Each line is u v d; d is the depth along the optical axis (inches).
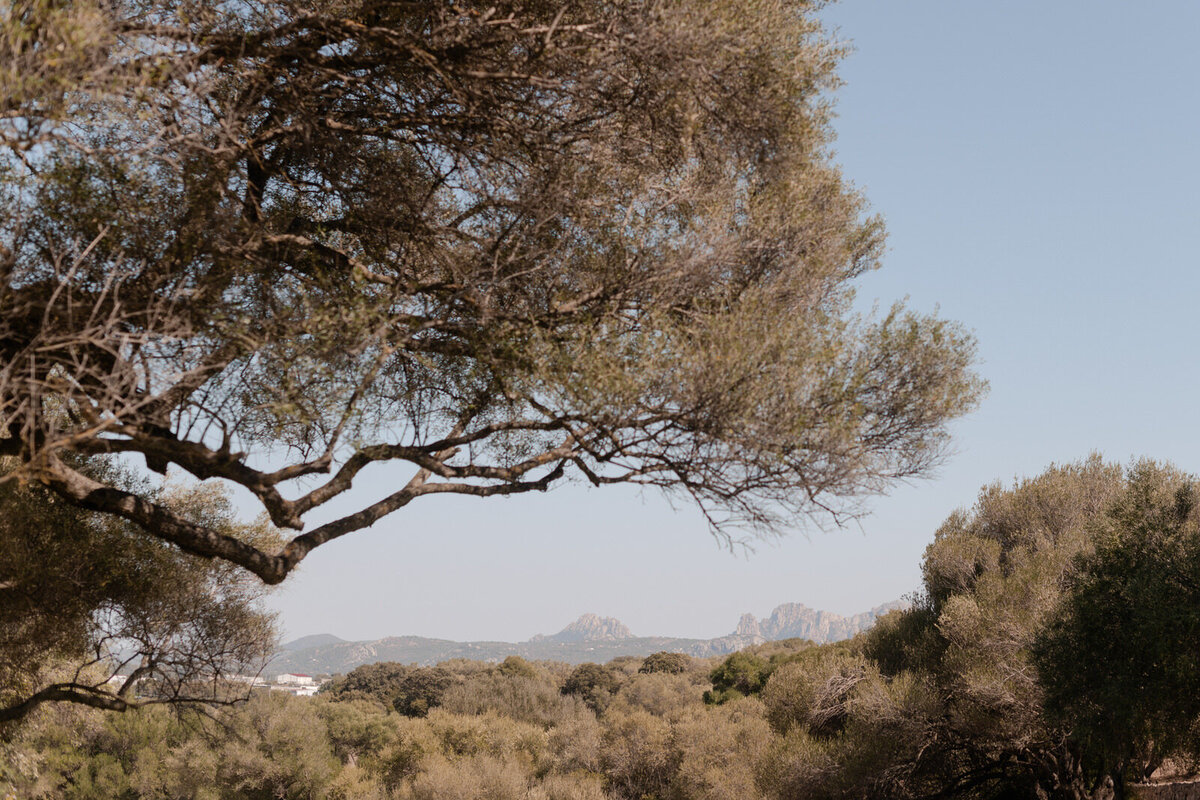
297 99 178.1
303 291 182.2
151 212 163.5
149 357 153.3
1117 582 417.4
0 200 148.0
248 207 190.2
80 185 149.9
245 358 175.5
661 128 182.1
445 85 176.6
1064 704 436.5
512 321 187.5
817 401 165.8
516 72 172.9
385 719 1681.8
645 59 161.9
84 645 271.1
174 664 301.0
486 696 2372.0
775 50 179.6
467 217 207.9
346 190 208.5
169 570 277.7
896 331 187.9
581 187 186.5
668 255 180.4
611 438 175.3
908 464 190.4
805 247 194.5
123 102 146.1
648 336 170.4
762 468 166.7
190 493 304.3
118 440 164.6
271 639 321.4
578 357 170.2
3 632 249.4
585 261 193.2
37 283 150.0
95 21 129.0
